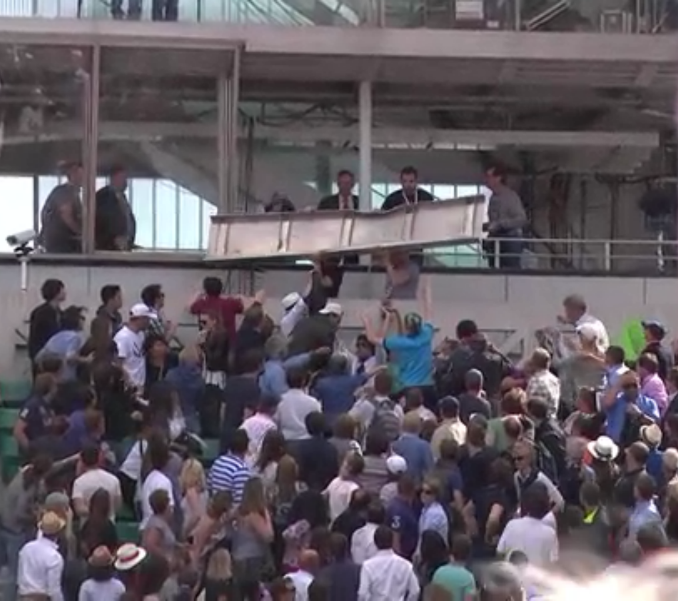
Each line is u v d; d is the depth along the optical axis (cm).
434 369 5666
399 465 4756
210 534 4612
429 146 7481
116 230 6900
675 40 7231
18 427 5291
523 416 5000
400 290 6519
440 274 6900
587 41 7225
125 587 4378
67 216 6875
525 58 7200
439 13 7212
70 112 6944
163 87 7000
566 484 4916
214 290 6066
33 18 6944
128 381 5559
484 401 5197
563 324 6212
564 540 4456
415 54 7169
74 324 5847
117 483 4866
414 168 7288
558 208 7519
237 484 4834
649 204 7506
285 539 4631
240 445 4891
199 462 5150
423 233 6419
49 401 5291
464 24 7212
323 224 6575
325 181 7344
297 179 7325
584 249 7250
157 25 7006
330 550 4409
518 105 7481
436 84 7406
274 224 6644
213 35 7025
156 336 5841
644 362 5484
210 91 7038
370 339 5909
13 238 6788
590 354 5697
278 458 4912
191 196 7000
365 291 6769
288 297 6125
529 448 4788
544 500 4412
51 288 5953
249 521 4603
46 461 4894
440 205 6412
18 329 6544
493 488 4678
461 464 4756
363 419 5206
